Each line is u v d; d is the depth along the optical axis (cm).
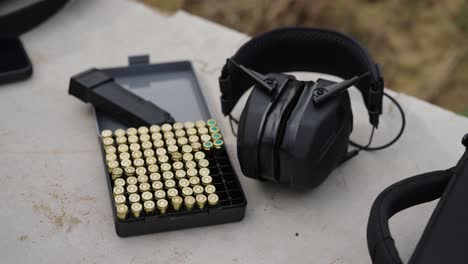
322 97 68
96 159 80
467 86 157
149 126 80
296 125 67
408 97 90
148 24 104
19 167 78
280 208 74
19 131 83
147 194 70
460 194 64
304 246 71
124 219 69
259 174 71
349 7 166
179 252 70
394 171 79
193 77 91
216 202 70
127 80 90
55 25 102
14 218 73
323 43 79
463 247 61
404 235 72
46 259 69
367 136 83
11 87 90
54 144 81
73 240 71
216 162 76
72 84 84
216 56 97
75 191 76
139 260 69
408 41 164
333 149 70
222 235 71
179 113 85
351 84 69
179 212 70
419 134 84
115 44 99
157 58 97
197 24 104
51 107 86
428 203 75
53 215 73
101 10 106
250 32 168
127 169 73
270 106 68
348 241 71
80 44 99
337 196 76
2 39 96
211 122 80
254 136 68
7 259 69
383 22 165
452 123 86
